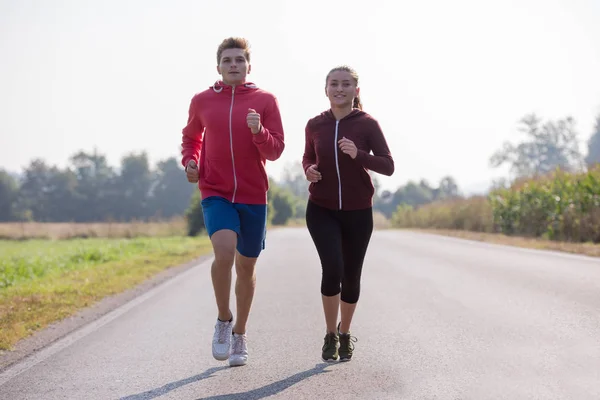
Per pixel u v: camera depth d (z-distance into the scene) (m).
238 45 5.21
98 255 18.08
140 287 10.90
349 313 5.41
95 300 9.31
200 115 5.23
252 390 4.61
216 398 4.46
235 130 5.11
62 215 125.25
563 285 9.09
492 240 20.23
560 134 105.12
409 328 6.61
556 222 20.03
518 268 11.46
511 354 5.36
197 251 19.70
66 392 4.73
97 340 6.56
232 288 10.16
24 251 26.89
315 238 5.30
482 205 29.89
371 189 5.34
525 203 23.48
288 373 5.05
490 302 7.94
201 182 5.24
